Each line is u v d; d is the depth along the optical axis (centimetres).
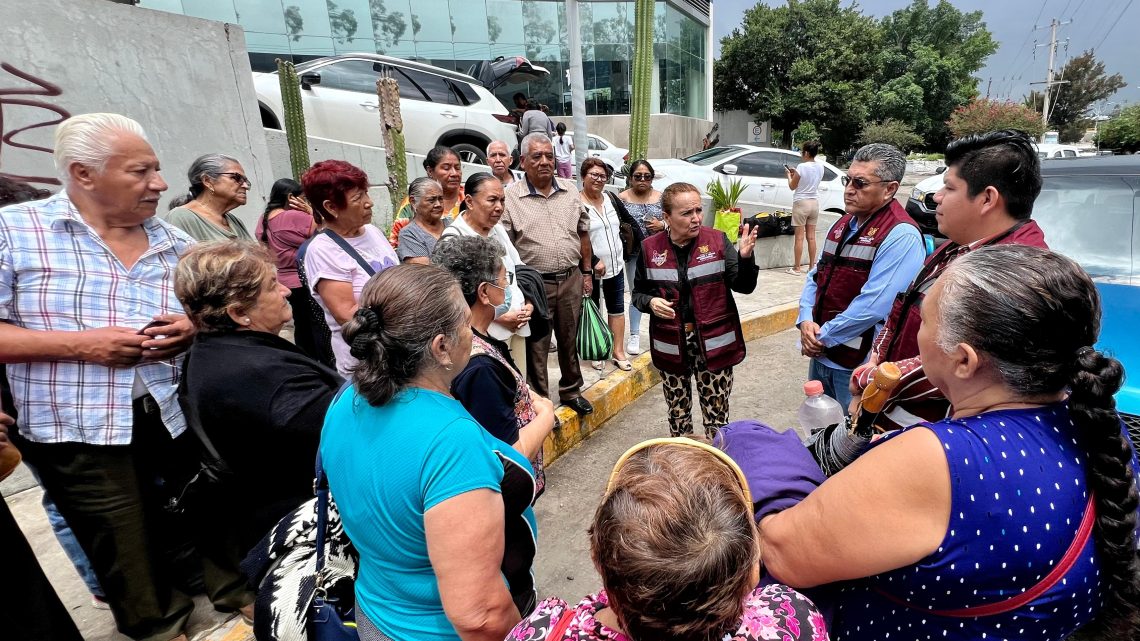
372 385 109
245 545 171
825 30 2881
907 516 86
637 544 69
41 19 320
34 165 319
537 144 343
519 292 295
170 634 198
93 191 170
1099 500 85
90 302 174
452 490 107
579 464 341
